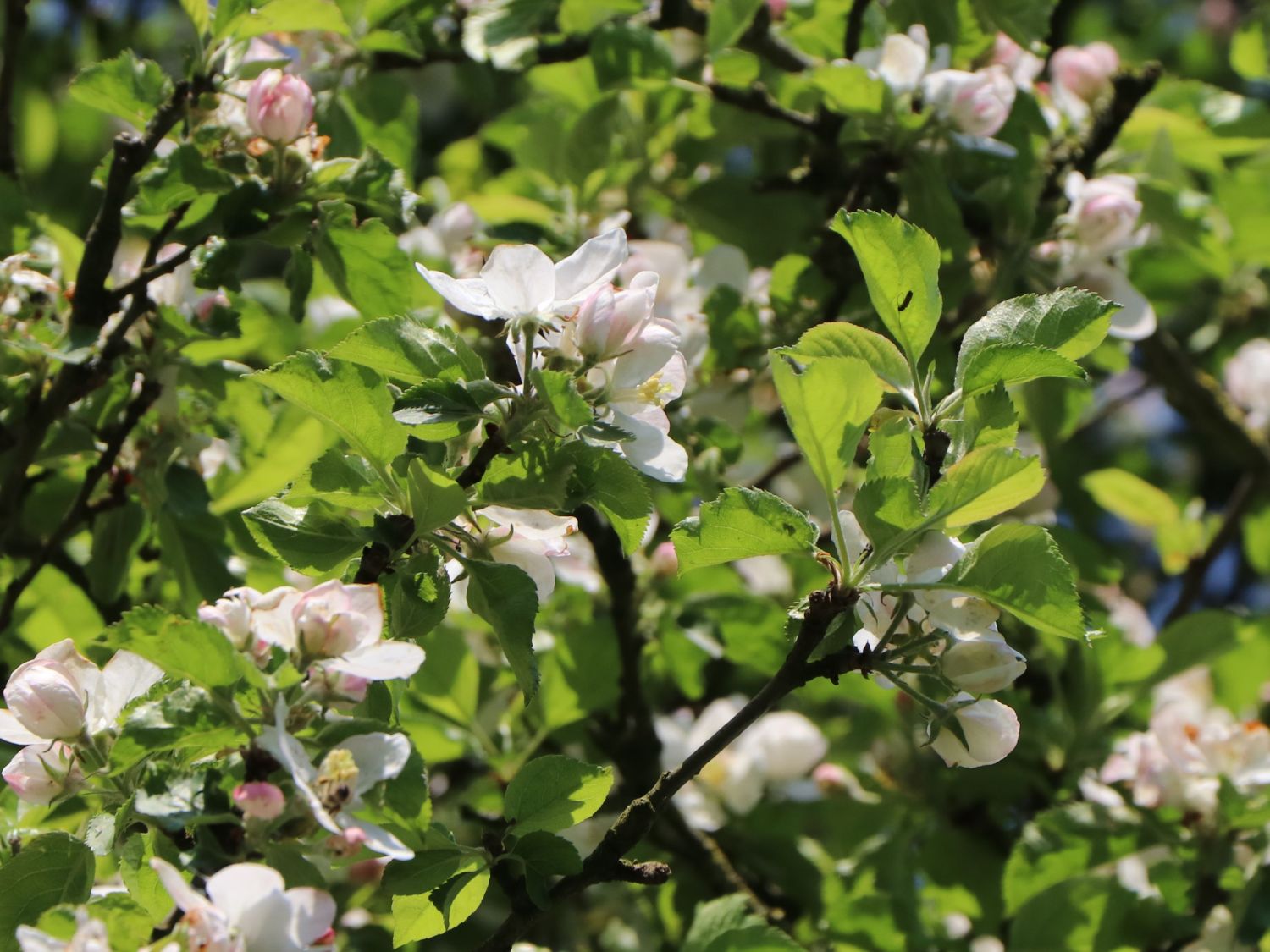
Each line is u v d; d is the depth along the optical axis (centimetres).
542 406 120
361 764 116
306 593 117
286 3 133
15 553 146
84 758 122
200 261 136
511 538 122
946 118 147
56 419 136
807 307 151
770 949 132
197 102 134
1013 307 122
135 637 115
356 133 154
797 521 120
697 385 151
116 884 127
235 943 113
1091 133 150
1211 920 142
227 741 116
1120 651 150
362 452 121
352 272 135
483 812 151
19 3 148
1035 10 151
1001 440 121
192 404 143
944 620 121
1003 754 121
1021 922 143
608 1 154
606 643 150
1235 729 144
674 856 151
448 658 149
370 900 147
